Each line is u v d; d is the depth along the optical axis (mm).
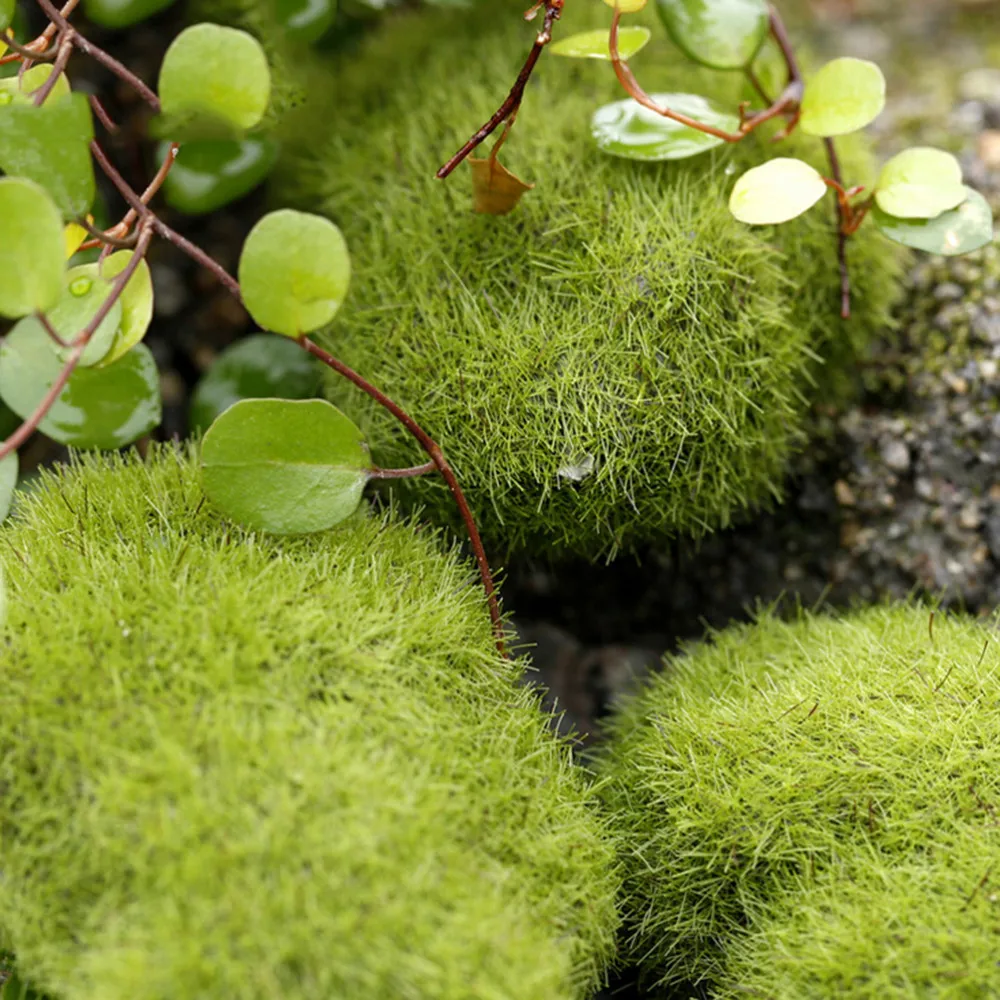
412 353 330
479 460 327
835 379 355
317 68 355
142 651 305
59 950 298
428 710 310
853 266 346
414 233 336
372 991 293
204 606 308
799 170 330
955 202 334
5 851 300
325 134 354
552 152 338
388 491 337
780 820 314
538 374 326
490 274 332
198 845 295
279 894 294
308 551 319
